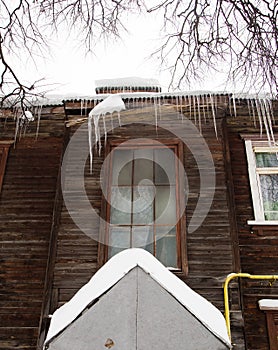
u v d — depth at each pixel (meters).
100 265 4.71
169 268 4.64
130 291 2.84
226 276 4.58
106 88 7.10
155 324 2.83
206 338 2.81
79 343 2.83
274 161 6.14
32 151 6.36
